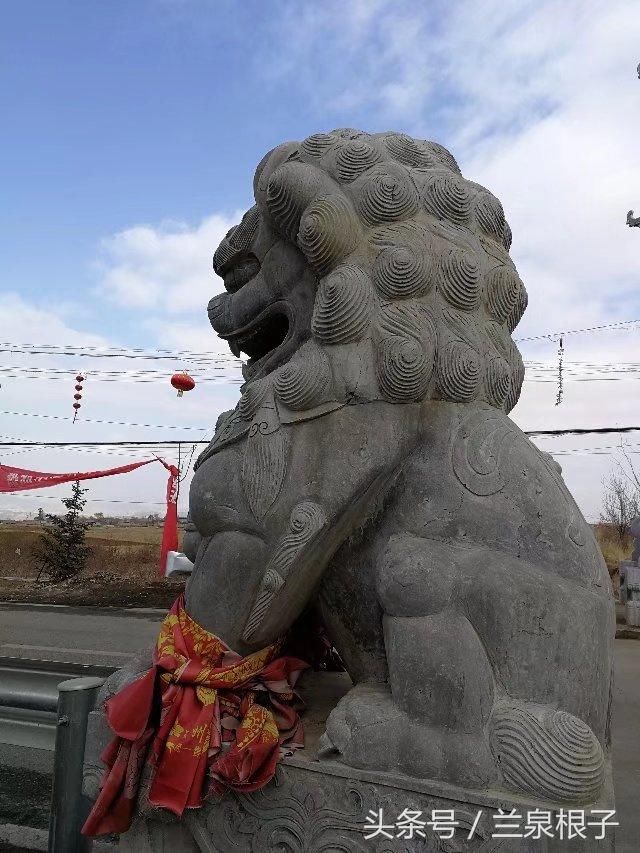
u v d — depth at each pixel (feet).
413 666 4.49
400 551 4.80
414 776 4.35
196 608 5.40
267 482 5.16
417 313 5.27
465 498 4.96
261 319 6.40
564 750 4.01
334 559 5.40
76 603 39.96
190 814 5.06
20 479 38.68
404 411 5.19
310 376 5.16
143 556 65.77
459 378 5.23
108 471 38.60
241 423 5.52
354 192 5.63
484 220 5.98
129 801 5.12
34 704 6.44
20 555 67.72
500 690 4.35
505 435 5.20
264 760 4.70
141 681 5.10
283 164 5.88
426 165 6.17
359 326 5.21
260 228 6.33
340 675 7.43
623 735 13.75
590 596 4.60
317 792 4.66
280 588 5.00
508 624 4.36
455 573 4.57
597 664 4.49
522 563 4.63
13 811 8.70
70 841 5.64
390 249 5.36
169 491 37.68
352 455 5.07
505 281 5.77
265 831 4.80
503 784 4.15
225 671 5.12
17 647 23.36
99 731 5.70
